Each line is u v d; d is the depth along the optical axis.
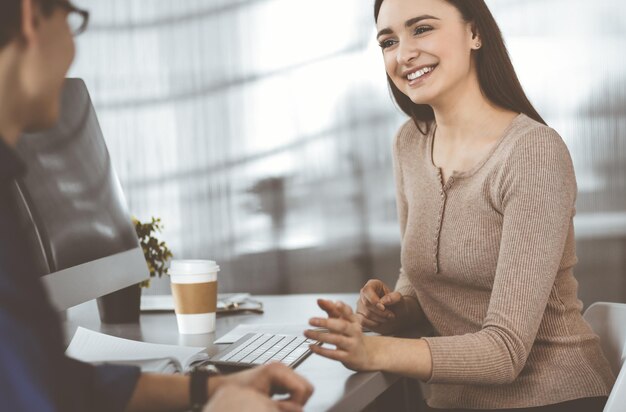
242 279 4.28
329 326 1.16
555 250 1.41
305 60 4.13
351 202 4.13
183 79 4.28
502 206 1.49
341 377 1.16
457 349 1.28
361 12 4.04
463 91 1.64
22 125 0.77
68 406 0.66
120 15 4.32
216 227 4.30
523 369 1.49
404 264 1.71
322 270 4.19
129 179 4.37
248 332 1.51
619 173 3.79
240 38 4.20
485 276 1.54
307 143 4.16
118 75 4.34
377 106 4.06
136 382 0.94
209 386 0.96
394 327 1.60
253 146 4.23
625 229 3.79
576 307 1.55
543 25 3.84
